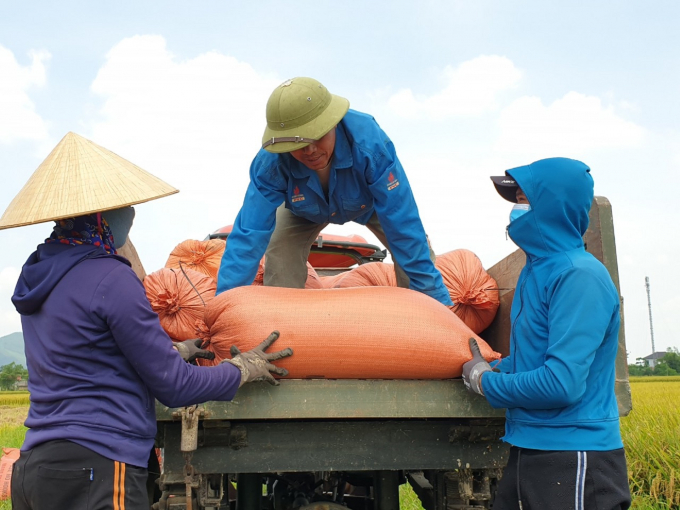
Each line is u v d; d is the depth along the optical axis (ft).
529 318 7.20
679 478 17.29
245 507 9.24
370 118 9.58
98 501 5.81
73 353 6.07
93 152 6.65
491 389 7.03
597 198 8.11
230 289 8.48
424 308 8.07
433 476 9.32
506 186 7.82
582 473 6.50
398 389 7.59
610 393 6.95
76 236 6.53
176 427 7.75
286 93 8.52
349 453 7.86
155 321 6.28
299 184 9.78
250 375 6.93
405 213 9.56
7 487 7.25
